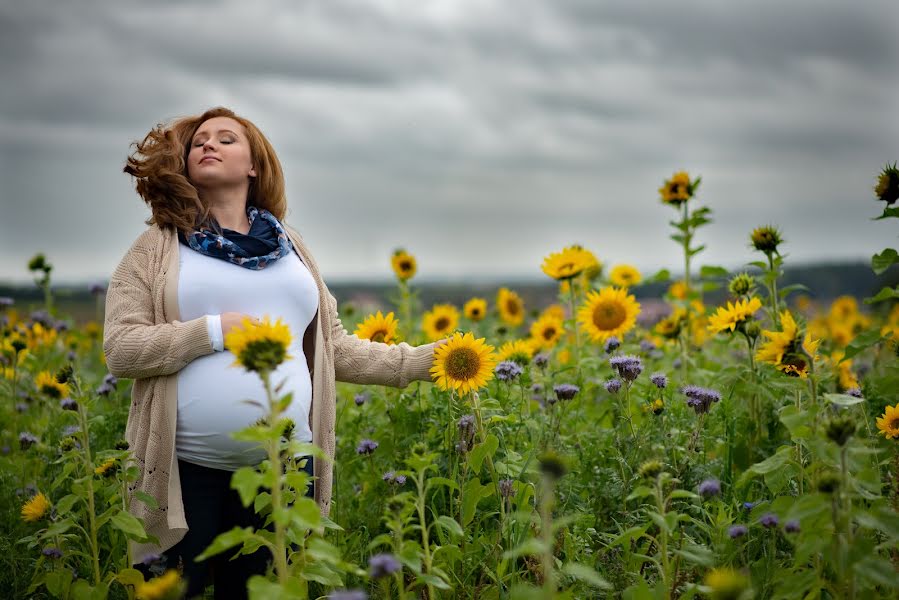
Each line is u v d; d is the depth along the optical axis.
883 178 3.29
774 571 3.20
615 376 4.89
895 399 4.64
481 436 3.90
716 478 4.16
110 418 5.14
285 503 3.11
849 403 2.88
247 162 3.93
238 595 3.64
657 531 3.62
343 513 4.46
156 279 3.62
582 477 4.29
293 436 3.44
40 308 8.24
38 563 3.57
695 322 7.25
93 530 3.49
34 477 4.91
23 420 6.08
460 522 3.73
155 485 3.50
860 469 2.81
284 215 4.24
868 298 3.28
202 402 3.48
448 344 3.88
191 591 3.51
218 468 3.55
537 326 6.65
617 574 3.33
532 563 3.59
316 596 3.73
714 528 3.39
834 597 2.88
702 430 4.48
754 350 4.63
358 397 5.07
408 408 4.83
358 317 8.66
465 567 3.63
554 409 4.66
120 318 3.54
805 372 3.26
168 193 3.73
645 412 4.61
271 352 2.64
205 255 3.69
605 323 5.58
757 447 4.71
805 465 3.48
